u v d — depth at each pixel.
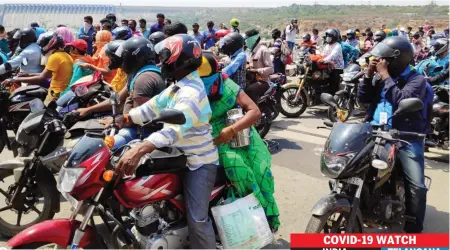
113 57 4.64
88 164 2.88
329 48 9.27
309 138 7.68
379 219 3.77
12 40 10.15
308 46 13.06
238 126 3.43
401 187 4.06
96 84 5.24
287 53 10.53
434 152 6.98
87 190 2.93
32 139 4.04
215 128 3.61
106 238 3.97
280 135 7.87
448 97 6.59
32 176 4.05
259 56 7.27
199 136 3.21
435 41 7.49
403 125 4.01
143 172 3.13
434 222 4.61
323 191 5.40
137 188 3.13
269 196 3.68
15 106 5.86
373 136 3.58
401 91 3.92
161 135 2.91
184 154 3.20
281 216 4.71
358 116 9.10
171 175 3.22
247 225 3.45
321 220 3.32
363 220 3.88
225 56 6.98
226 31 8.10
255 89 6.92
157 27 13.01
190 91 3.05
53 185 4.12
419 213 4.02
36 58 6.93
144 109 3.31
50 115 4.13
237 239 3.42
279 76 7.83
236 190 3.57
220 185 3.53
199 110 3.04
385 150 3.62
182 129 2.96
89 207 2.96
